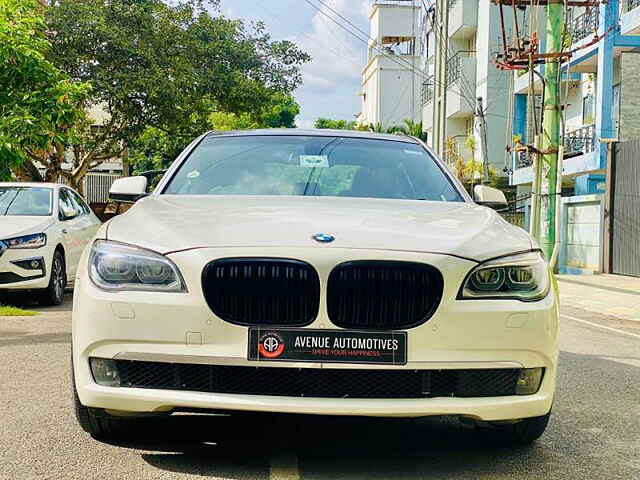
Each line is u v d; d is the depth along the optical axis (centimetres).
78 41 2200
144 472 369
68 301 1126
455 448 423
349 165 517
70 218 1116
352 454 407
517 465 398
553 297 386
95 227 1238
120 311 359
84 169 2422
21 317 912
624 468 398
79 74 2258
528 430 411
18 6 1211
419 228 391
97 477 361
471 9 3484
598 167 2158
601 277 1967
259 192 484
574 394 568
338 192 487
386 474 377
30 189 1111
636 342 870
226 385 360
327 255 356
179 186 494
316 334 353
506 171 3203
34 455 391
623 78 1998
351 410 352
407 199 486
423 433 450
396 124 6169
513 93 3019
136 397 359
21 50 1141
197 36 2448
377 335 354
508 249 382
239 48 2498
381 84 6169
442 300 358
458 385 364
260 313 355
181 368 361
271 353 352
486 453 416
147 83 2228
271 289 354
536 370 377
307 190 486
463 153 3497
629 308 1278
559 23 1767
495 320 362
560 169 1791
